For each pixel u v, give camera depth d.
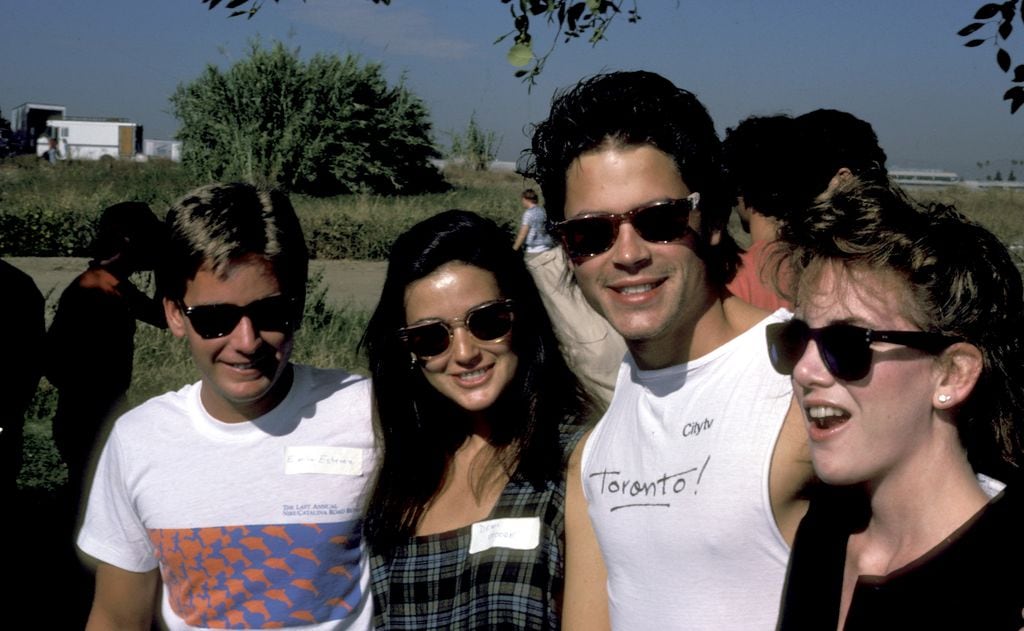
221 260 2.28
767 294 2.82
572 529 2.23
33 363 4.13
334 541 2.42
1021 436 1.51
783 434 1.82
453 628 2.29
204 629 2.40
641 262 1.97
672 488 1.94
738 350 1.95
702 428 1.92
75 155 63.34
